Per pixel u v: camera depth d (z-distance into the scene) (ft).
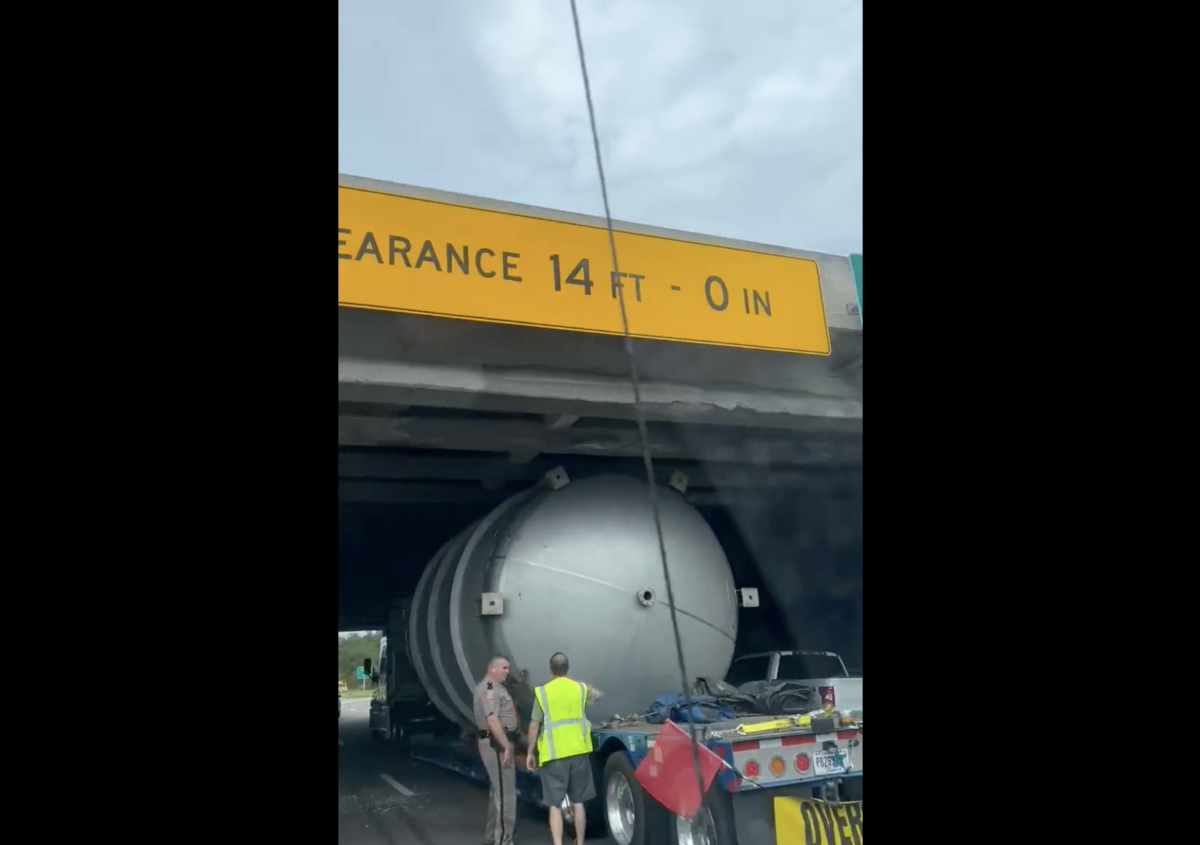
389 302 21.67
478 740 21.89
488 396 24.36
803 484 28.94
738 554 28.58
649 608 23.80
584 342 24.71
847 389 28.50
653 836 18.69
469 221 22.79
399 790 30.89
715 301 25.58
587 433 28.07
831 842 16.65
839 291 27.89
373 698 49.62
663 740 18.34
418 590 34.35
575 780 19.81
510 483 31.24
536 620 23.70
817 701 21.66
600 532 24.35
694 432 28.43
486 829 22.54
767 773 17.28
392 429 26.40
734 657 26.81
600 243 24.25
